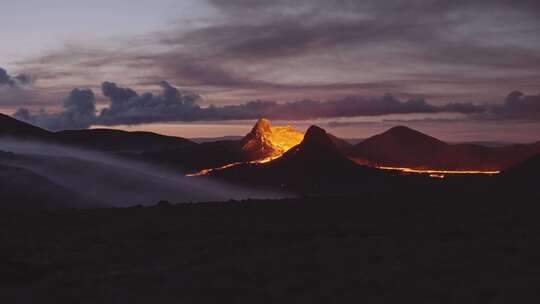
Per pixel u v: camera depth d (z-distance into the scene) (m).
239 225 34.97
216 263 24.16
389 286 20.06
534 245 26.48
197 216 39.19
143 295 20.00
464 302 18.27
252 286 20.59
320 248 26.88
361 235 32.06
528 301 18.11
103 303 19.27
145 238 31.14
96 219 37.72
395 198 50.28
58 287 21.16
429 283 20.23
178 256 26.31
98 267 24.45
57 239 30.47
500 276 21.08
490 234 30.58
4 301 19.94
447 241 29.27
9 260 24.92
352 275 21.52
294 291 20.09
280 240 30.44
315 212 41.00
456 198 49.75
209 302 19.14
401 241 28.58
